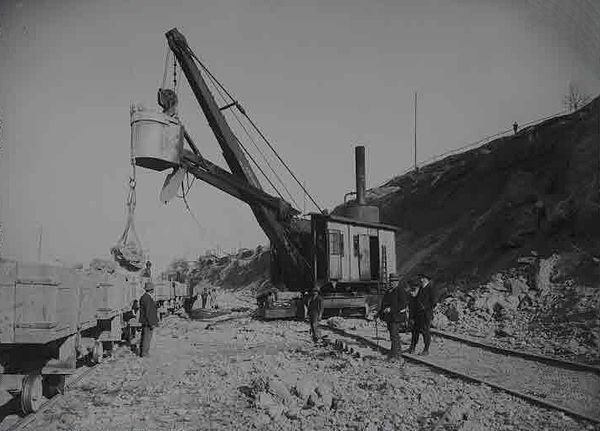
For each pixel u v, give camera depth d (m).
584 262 15.70
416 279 24.48
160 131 16.73
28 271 5.71
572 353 10.76
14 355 6.66
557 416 6.45
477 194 30.69
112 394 7.92
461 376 8.59
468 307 16.88
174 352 12.47
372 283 22.97
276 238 21.25
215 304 35.09
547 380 8.45
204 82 19.31
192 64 18.86
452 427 6.05
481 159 32.31
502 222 23.17
